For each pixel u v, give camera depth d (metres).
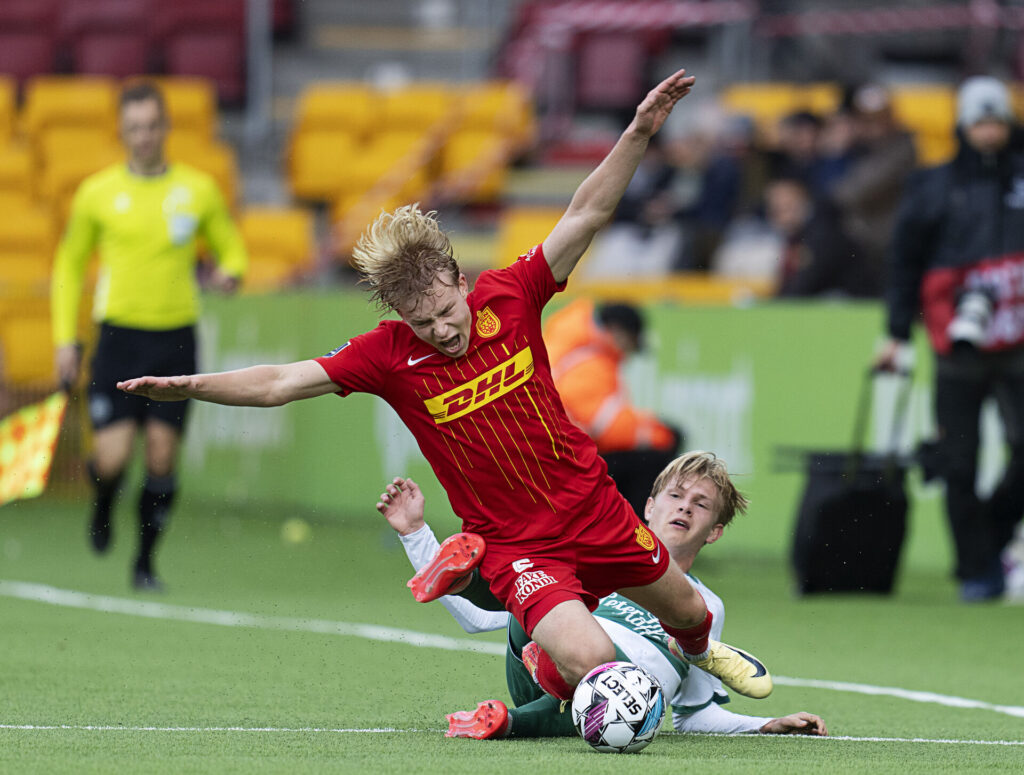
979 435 31.42
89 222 29.67
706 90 58.25
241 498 43.78
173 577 34.12
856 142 39.50
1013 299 30.69
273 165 61.28
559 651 14.19
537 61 57.81
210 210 30.19
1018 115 49.91
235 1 64.12
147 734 15.27
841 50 57.62
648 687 14.09
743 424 36.25
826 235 38.59
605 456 30.30
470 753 14.01
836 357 35.19
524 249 50.06
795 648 24.78
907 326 31.67
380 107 58.91
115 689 19.12
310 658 22.83
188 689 19.31
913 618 28.69
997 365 30.97
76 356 30.42
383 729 16.00
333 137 58.44
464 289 14.73
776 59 56.69
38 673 20.44
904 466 31.80
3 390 41.31
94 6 64.94
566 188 54.59
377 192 53.28
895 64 58.53
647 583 14.95
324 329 41.06
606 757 13.80
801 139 42.12
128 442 29.72
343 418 41.91
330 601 30.53
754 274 43.78
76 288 30.33
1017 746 15.69
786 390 35.75
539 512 14.87
